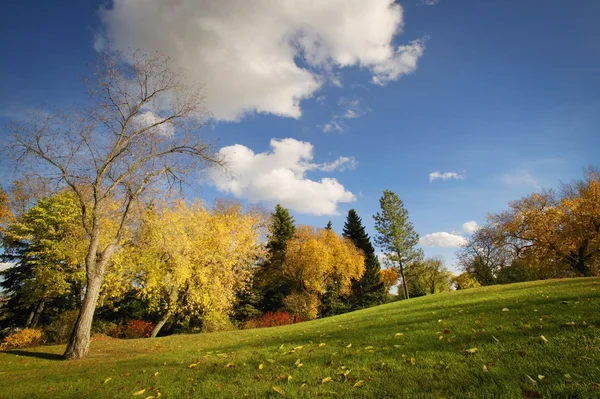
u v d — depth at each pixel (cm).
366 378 464
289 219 5088
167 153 1434
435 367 470
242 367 658
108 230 1942
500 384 372
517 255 3966
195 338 1545
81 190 1345
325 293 4256
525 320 687
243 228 2917
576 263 3484
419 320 952
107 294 2142
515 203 3950
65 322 2145
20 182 1323
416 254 5047
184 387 560
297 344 862
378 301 4884
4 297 2697
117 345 1457
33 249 2519
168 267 2159
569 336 513
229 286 2538
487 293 1603
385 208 5216
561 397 321
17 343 1870
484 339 583
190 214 2325
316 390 440
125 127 1362
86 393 597
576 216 3391
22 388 696
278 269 4381
